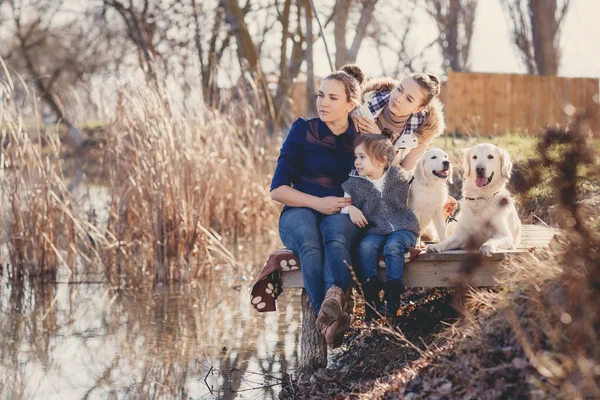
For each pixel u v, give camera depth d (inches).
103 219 366.6
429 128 197.8
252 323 247.4
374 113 198.1
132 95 321.4
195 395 179.6
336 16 666.2
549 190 261.0
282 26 685.9
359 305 220.5
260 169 418.6
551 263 146.4
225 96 400.2
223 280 318.7
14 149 323.6
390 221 175.0
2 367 204.1
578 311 129.3
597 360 120.3
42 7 876.0
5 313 266.1
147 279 313.3
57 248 332.8
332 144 182.1
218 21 719.1
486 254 170.1
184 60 722.2
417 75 191.2
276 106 629.6
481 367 133.3
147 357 211.5
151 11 757.3
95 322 251.9
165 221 310.3
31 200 325.4
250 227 418.3
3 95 320.8
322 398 164.1
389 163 178.5
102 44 868.0
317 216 178.1
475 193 182.9
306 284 166.1
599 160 141.3
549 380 119.9
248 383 186.9
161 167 310.0
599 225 143.4
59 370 200.8
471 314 154.2
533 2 607.8
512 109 676.1
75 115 354.6
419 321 199.9
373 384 161.2
